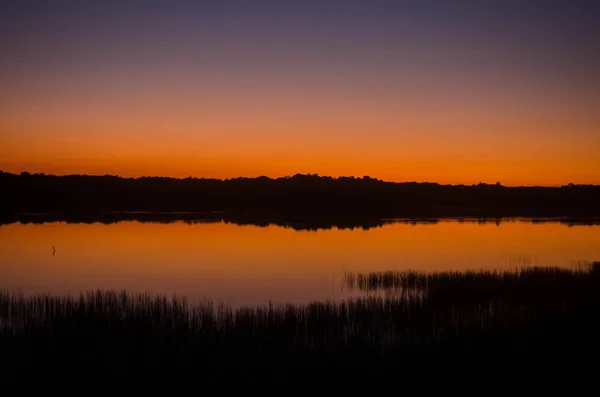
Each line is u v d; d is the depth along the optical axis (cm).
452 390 1180
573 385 1190
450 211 12775
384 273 2809
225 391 1207
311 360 1354
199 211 12181
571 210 13150
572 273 2550
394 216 10331
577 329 1548
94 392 1210
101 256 4012
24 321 1678
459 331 1543
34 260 3788
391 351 1405
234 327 1577
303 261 3753
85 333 1559
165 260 3819
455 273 2631
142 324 1622
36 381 1257
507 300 2027
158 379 1270
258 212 11912
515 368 1287
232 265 3584
